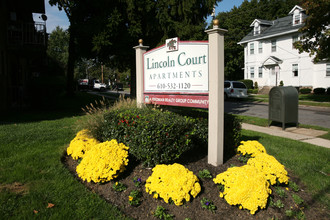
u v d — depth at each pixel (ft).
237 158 15.06
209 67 13.30
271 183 11.96
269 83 94.99
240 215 10.20
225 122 15.38
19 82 49.90
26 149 17.72
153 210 10.36
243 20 131.44
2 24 40.11
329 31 47.93
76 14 46.39
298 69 84.58
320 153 18.52
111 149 12.77
